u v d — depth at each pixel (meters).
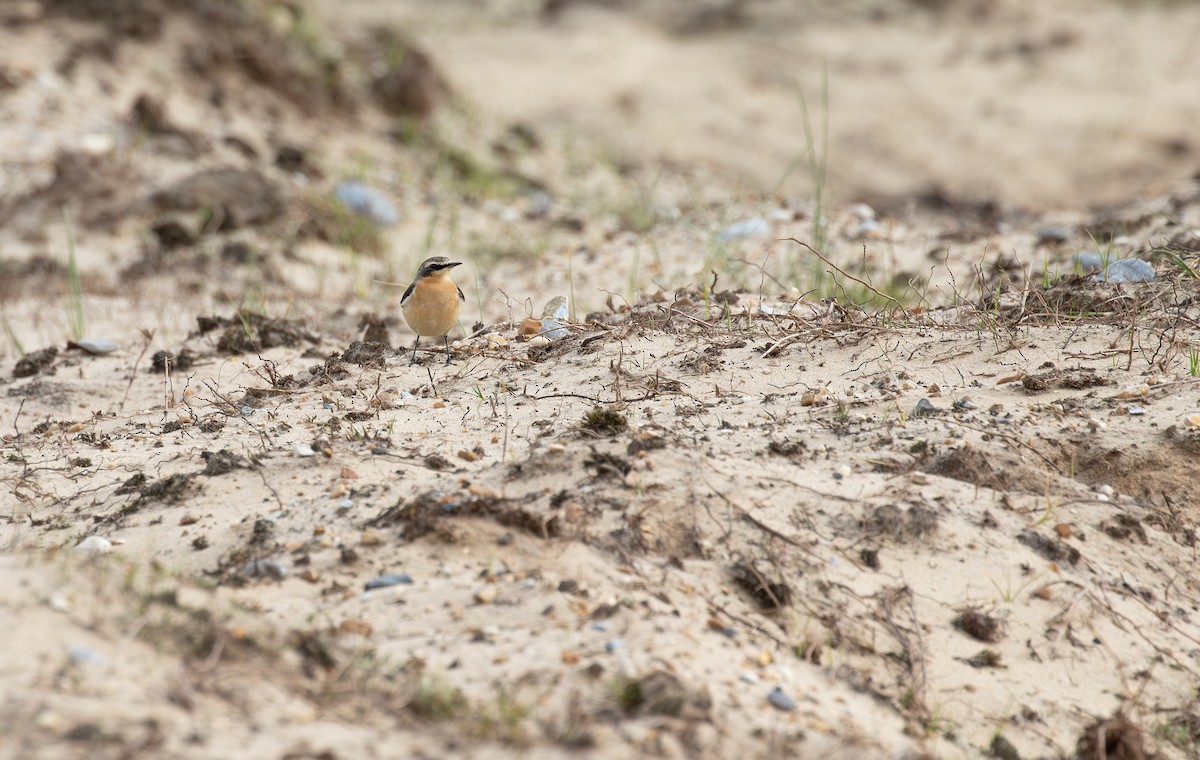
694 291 13.87
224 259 19.00
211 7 28.30
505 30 43.22
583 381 10.98
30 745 5.42
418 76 28.88
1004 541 8.41
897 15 41.41
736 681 6.81
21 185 21.12
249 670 6.39
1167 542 8.69
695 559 7.97
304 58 29.34
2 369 14.23
